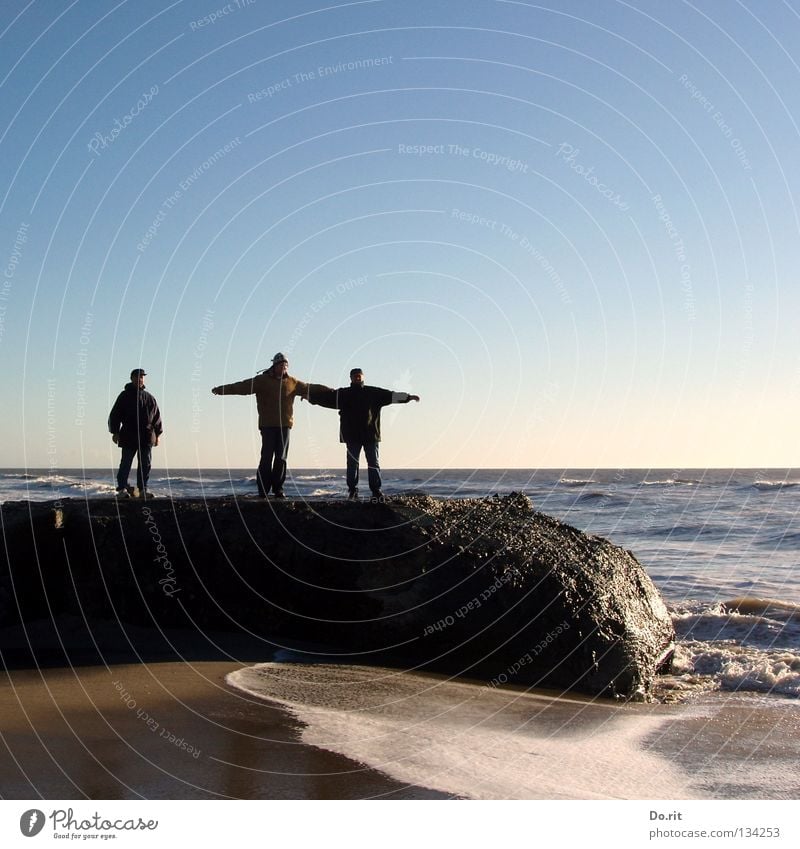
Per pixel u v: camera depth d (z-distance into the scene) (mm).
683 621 13133
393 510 9789
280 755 6098
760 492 43781
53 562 9531
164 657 8641
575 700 8539
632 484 58250
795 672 10094
